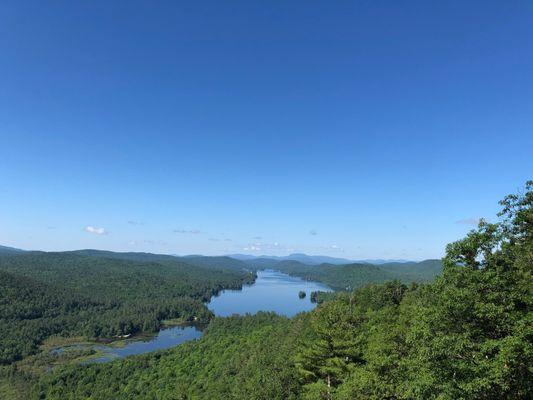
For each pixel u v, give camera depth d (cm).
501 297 2178
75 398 11556
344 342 4134
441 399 2005
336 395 3591
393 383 3006
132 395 11062
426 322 2408
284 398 5388
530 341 2017
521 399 2069
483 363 1998
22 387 13962
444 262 2442
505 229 2370
